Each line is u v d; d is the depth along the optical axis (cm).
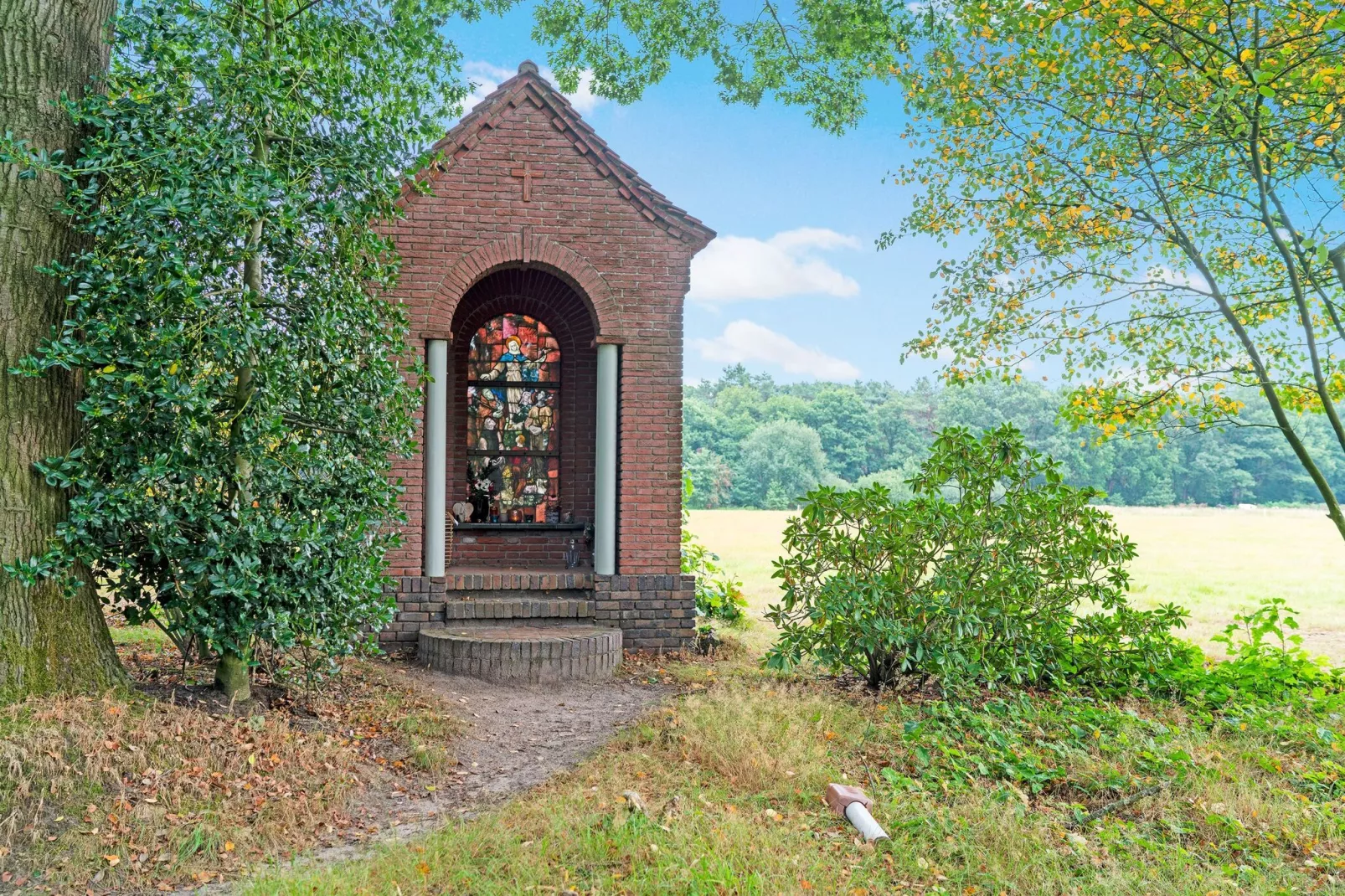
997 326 1104
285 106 643
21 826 486
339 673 770
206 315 605
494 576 1053
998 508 843
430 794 612
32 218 602
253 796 549
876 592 816
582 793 576
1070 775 622
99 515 594
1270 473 6431
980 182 1094
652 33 1301
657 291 1054
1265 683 860
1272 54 786
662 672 972
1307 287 953
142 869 471
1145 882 455
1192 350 1077
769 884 445
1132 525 5003
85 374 641
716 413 7500
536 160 1038
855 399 7450
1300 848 513
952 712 748
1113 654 887
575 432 1241
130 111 603
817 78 1303
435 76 1049
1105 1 836
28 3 603
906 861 484
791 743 660
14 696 575
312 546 652
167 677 744
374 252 712
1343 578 2483
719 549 3272
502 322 1255
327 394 707
